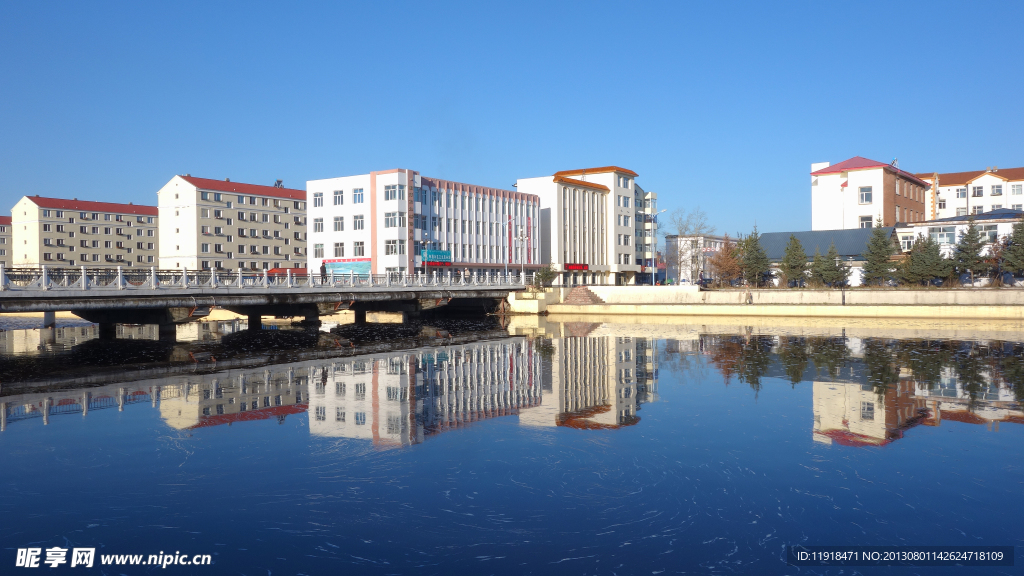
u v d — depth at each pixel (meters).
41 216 106.38
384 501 13.62
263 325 59.84
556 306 79.75
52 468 15.80
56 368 31.62
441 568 10.78
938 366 31.28
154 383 27.55
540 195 101.50
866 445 17.70
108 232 114.00
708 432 19.09
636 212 119.31
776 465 15.96
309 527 12.35
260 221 111.88
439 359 35.81
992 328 53.34
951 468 15.65
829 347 40.44
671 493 14.06
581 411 22.00
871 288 68.69
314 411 21.95
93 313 45.47
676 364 33.22
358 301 57.41
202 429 19.50
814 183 94.88
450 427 19.75
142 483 14.75
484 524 12.47
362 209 79.69
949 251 77.56
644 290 78.88
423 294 64.69
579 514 12.96
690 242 115.31
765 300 72.50
